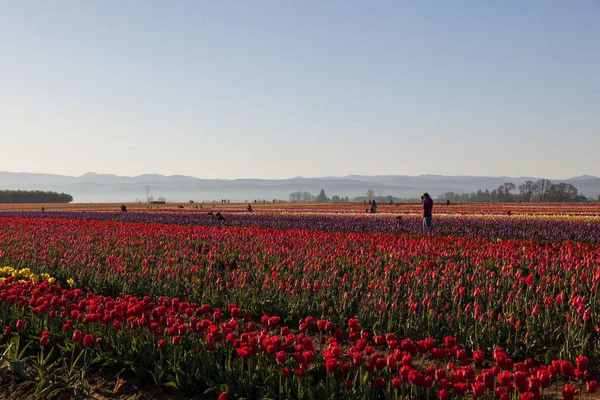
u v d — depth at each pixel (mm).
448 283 11469
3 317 9375
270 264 14352
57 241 19719
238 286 11086
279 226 29953
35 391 7125
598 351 7719
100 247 17656
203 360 7055
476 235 23234
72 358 7762
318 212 61188
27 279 12688
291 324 10062
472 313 8992
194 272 12820
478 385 4973
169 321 7434
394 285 11375
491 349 8148
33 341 8664
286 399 6086
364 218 37281
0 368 7789
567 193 192000
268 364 6980
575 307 8773
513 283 11102
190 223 34750
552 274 12414
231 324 6832
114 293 12789
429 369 5355
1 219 35250
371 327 9289
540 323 8906
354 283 11180
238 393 6410
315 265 12328
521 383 5000
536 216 44625
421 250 15047
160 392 7008
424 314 9422
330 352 5910
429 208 26969
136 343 7859
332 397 5984
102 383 7434
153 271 13633
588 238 21812
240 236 20531
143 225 28016
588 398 6605
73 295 9344
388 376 6336
